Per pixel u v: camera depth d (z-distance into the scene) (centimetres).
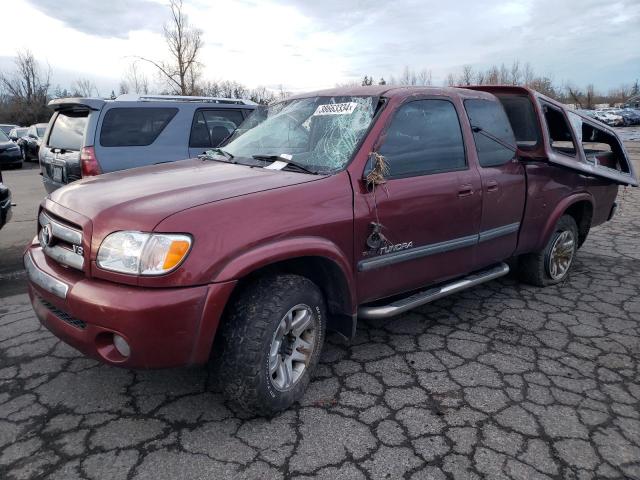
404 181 340
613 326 419
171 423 284
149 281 244
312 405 303
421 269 363
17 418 287
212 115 693
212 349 275
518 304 465
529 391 321
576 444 271
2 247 675
